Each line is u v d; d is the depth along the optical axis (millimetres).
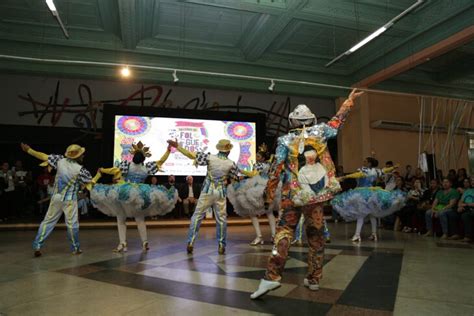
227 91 10305
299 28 8234
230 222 7875
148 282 2609
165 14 7781
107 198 3998
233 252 4039
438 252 4012
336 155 10766
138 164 4227
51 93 9109
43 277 2787
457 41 7133
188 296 2238
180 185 8914
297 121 2496
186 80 9523
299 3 6895
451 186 5676
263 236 5711
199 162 4062
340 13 7332
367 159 5195
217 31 8547
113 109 9031
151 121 9234
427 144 11219
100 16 7805
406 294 2283
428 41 7820
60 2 7297
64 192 3957
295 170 2336
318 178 2299
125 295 2266
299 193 2264
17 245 4707
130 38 8289
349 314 1890
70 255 3863
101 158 9047
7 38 8289
